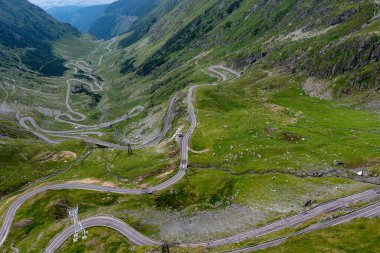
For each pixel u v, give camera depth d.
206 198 142.88
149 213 141.38
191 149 182.62
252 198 131.50
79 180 180.38
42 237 138.12
